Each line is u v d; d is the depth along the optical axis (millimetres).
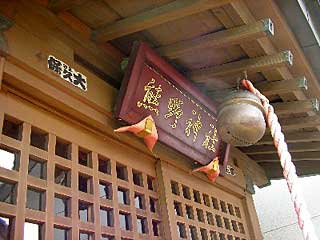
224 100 2670
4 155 2787
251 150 5262
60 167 2656
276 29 3029
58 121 2744
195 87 3568
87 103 2879
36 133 2631
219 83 3770
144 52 3027
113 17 2973
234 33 2949
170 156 3664
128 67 3012
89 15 2963
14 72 2416
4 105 2406
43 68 2592
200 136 3783
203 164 3914
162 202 3416
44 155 2525
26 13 2631
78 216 2561
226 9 2807
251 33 2893
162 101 3291
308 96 3896
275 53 3221
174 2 2721
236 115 2523
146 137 3098
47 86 2613
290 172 1895
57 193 2490
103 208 2854
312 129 4559
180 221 3475
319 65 3488
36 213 2291
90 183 2805
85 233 2609
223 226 4172
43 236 2283
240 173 4938
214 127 3930
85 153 2969
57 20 2857
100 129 3025
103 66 3252
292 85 3555
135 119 3070
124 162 3219
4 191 2699
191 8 2684
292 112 3990
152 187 3490
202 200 3988
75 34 2994
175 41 3215
